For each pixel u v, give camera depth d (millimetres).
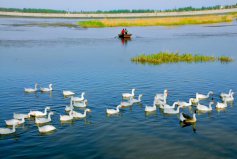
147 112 34750
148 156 24906
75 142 27297
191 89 43875
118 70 56438
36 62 64062
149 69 57312
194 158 24578
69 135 28672
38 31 135375
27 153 25328
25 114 33062
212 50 77438
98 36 116375
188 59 65938
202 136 28422
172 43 92688
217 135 28625
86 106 36844
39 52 77625
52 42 97750
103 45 91438
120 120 32312
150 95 41219
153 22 164125
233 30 128375
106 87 45094
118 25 159625
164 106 35156
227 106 36750
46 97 40531
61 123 31469
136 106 36812
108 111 34250
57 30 141875
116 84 46656
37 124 31188
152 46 87438
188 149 25984
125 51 79188
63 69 57281
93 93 42156
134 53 75750
